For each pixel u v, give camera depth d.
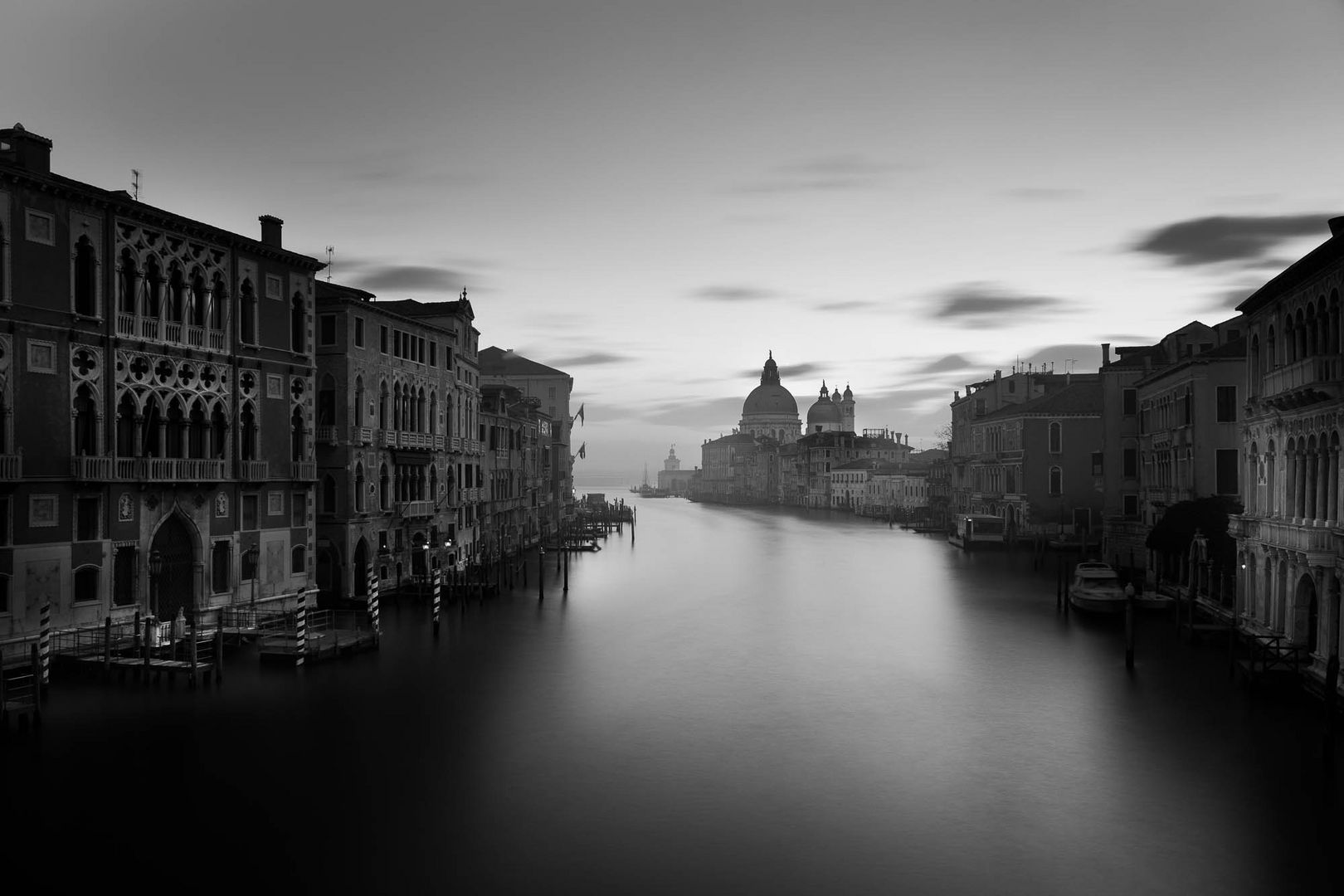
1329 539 27.59
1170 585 48.91
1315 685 28.59
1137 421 63.78
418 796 20.66
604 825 19.20
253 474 38.19
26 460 30.06
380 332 49.12
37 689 25.22
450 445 57.41
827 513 172.25
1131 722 26.66
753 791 21.19
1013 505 86.25
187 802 20.12
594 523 113.50
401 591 51.00
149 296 34.62
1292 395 29.17
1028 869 17.34
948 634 41.66
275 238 40.72
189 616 35.84
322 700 28.41
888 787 21.47
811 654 37.12
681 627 43.50
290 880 16.62
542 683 31.33
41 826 18.81
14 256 29.83
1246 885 16.69
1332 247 26.67
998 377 99.19
